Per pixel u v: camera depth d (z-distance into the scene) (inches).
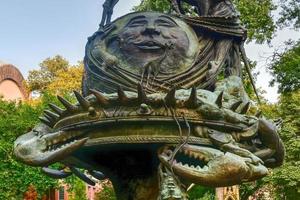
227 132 236.5
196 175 221.5
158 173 236.1
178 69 254.5
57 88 2001.7
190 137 230.7
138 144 236.4
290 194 1033.5
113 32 263.4
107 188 1209.4
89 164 268.2
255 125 240.4
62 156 237.6
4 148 1083.9
